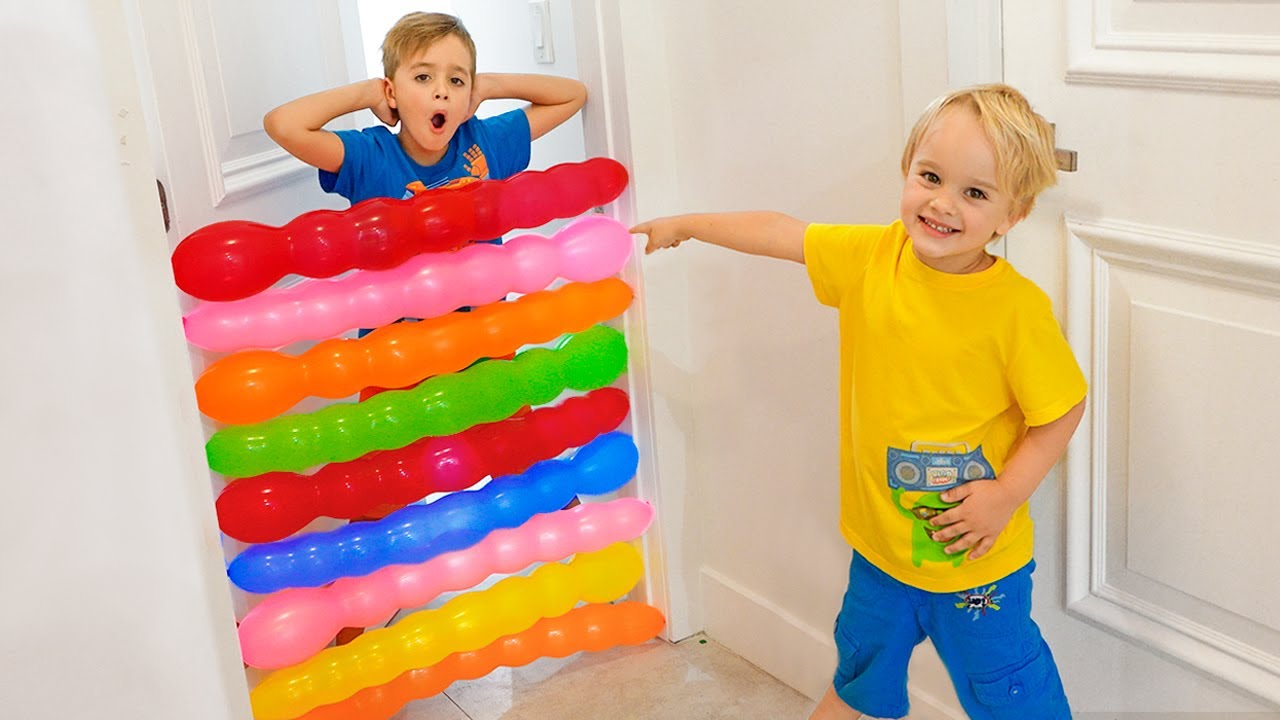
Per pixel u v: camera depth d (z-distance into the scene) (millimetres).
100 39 989
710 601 2410
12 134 980
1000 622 1588
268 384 1798
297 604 1893
